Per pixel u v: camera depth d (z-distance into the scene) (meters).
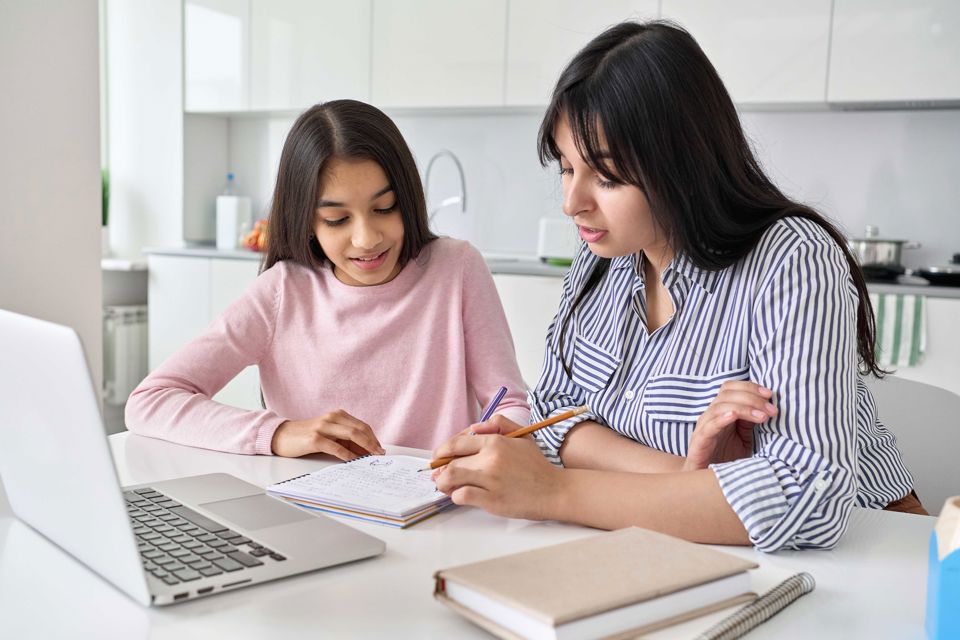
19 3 1.78
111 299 4.28
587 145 0.95
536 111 3.72
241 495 0.95
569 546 0.73
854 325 0.99
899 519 0.97
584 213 1.00
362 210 1.40
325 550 0.79
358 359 1.54
